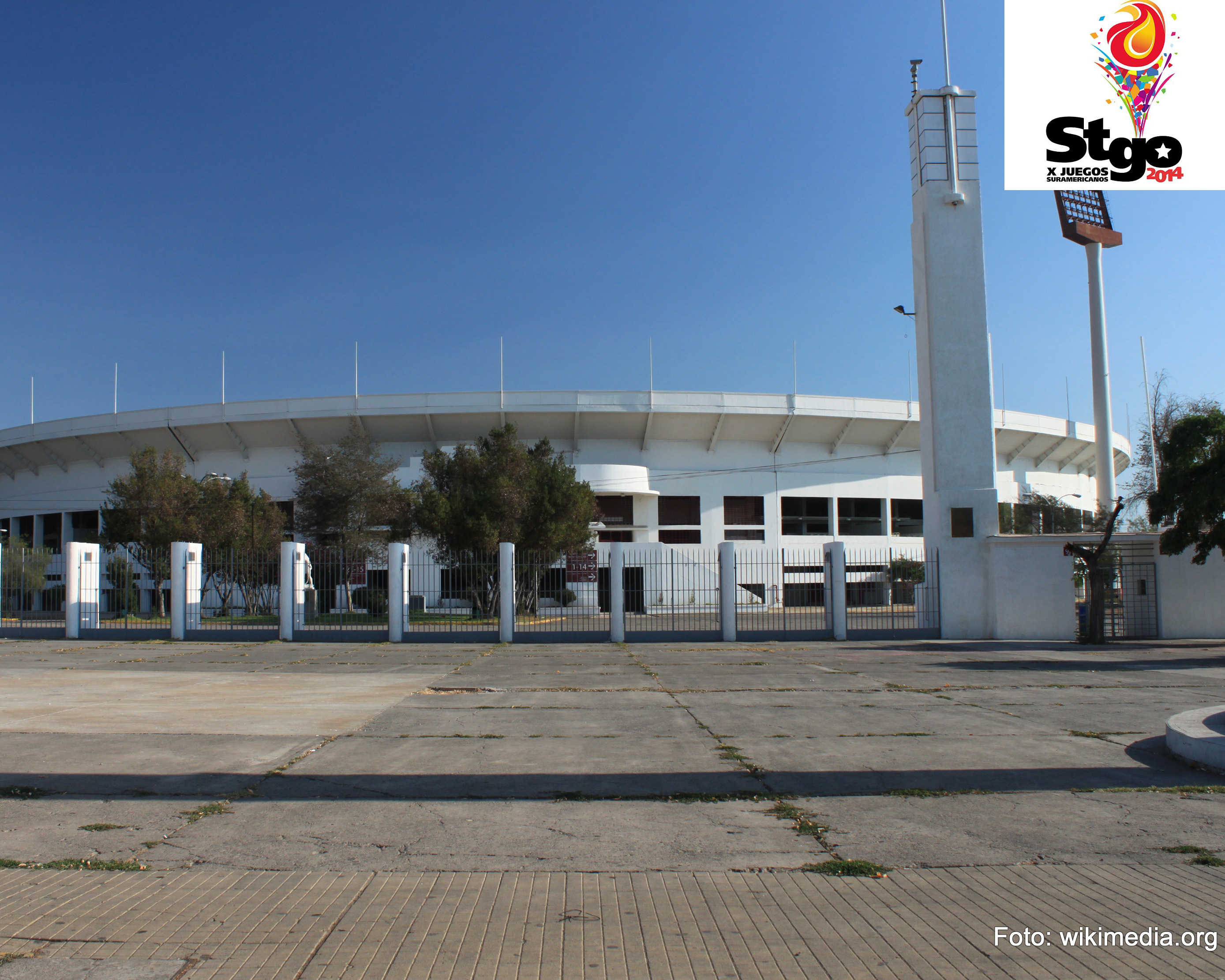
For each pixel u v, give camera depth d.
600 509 47.94
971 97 25.16
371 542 39.50
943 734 9.27
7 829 5.85
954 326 24.42
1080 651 19.94
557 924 4.23
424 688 13.47
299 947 3.97
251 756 8.15
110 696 12.60
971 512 23.73
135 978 3.66
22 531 58.69
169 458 40.84
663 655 19.62
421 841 5.59
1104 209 34.12
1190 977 3.66
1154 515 21.34
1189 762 7.75
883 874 4.93
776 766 7.70
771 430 53.06
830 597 23.47
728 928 4.18
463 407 49.81
